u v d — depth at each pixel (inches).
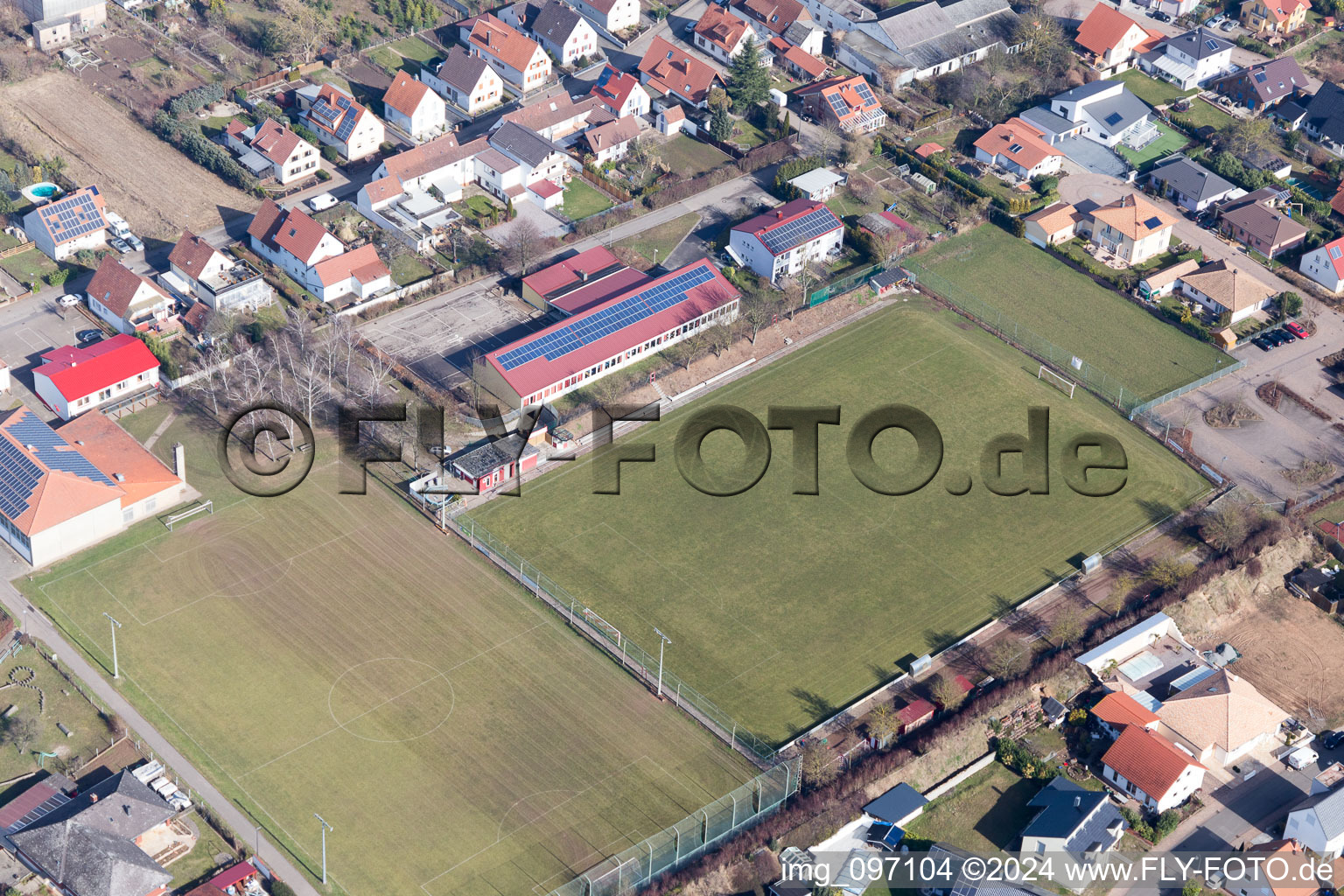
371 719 7583.7
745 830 7209.6
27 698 7573.8
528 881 6889.8
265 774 7278.5
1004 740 7691.9
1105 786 7593.5
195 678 7731.3
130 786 7047.2
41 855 6683.1
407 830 7071.9
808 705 7839.6
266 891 6786.4
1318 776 7716.5
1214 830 7401.6
